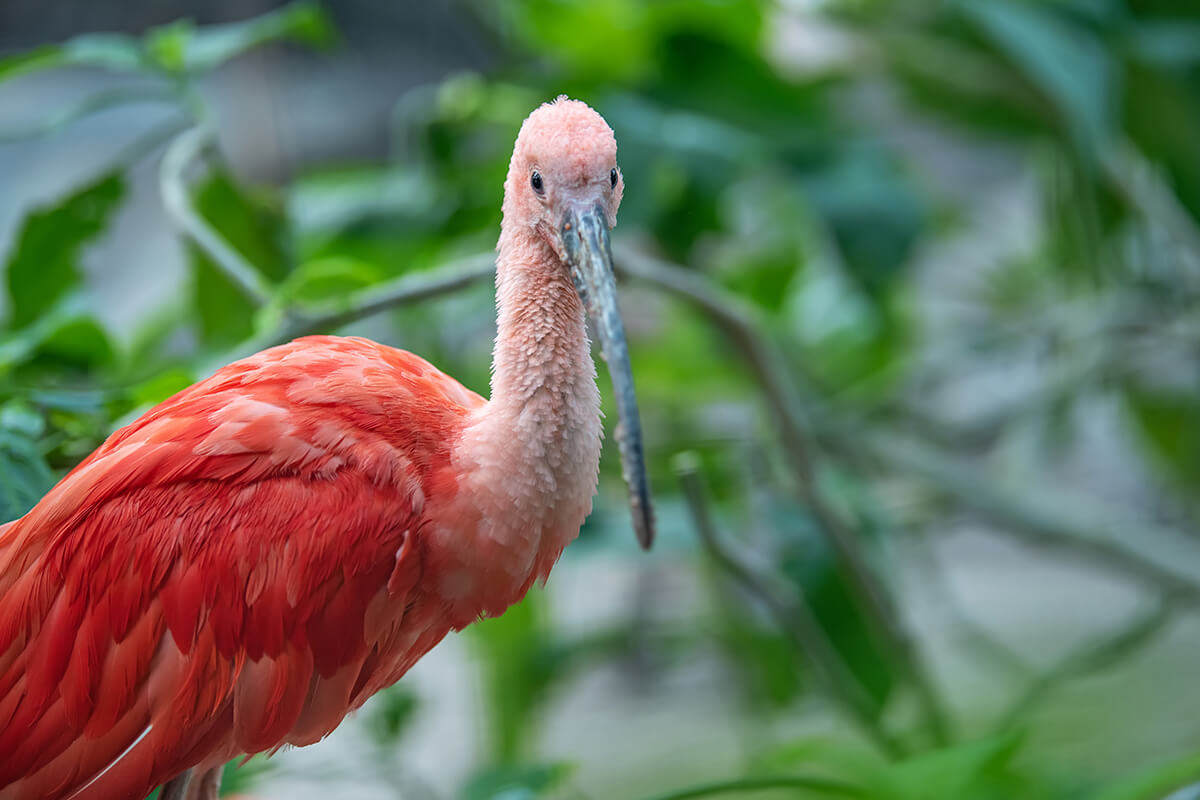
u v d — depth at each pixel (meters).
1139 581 11.64
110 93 6.62
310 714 4.22
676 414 10.64
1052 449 11.15
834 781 5.07
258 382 4.28
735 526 8.98
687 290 6.71
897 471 9.67
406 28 15.57
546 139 4.29
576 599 13.01
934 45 10.55
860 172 8.98
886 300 9.51
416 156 9.66
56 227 6.52
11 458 4.65
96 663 4.07
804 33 11.70
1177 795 4.71
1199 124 10.35
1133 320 10.36
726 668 11.45
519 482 4.16
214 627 4.04
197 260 7.21
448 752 10.59
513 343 4.25
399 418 4.26
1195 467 11.72
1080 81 8.82
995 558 15.29
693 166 8.62
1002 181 16.72
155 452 4.12
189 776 4.45
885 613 7.79
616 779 9.95
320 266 5.75
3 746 4.09
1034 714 8.66
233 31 6.92
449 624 4.45
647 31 9.26
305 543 4.04
